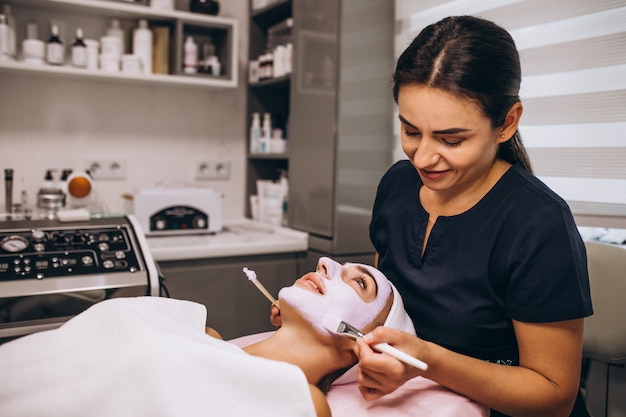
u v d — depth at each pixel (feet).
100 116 7.96
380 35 7.12
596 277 4.47
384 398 3.06
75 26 7.61
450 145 2.94
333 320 3.15
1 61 6.59
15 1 7.02
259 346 3.31
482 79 2.79
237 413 2.54
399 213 3.88
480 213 3.38
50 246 5.40
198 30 8.10
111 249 5.57
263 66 8.55
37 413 2.61
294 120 7.75
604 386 4.86
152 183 8.40
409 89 2.92
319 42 7.14
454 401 2.99
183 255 6.55
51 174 7.22
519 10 5.83
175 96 8.48
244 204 9.22
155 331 2.79
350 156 6.97
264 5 8.63
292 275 7.37
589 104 5.24
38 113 7.55
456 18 3.07
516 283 3.12
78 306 5.08
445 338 3.46
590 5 5.20
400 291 3.77
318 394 2.74
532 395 2.95
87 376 2.69
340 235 6.95
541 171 5.70
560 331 3.03
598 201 5.21
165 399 2.52
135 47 7.55
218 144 8.91
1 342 4.85
